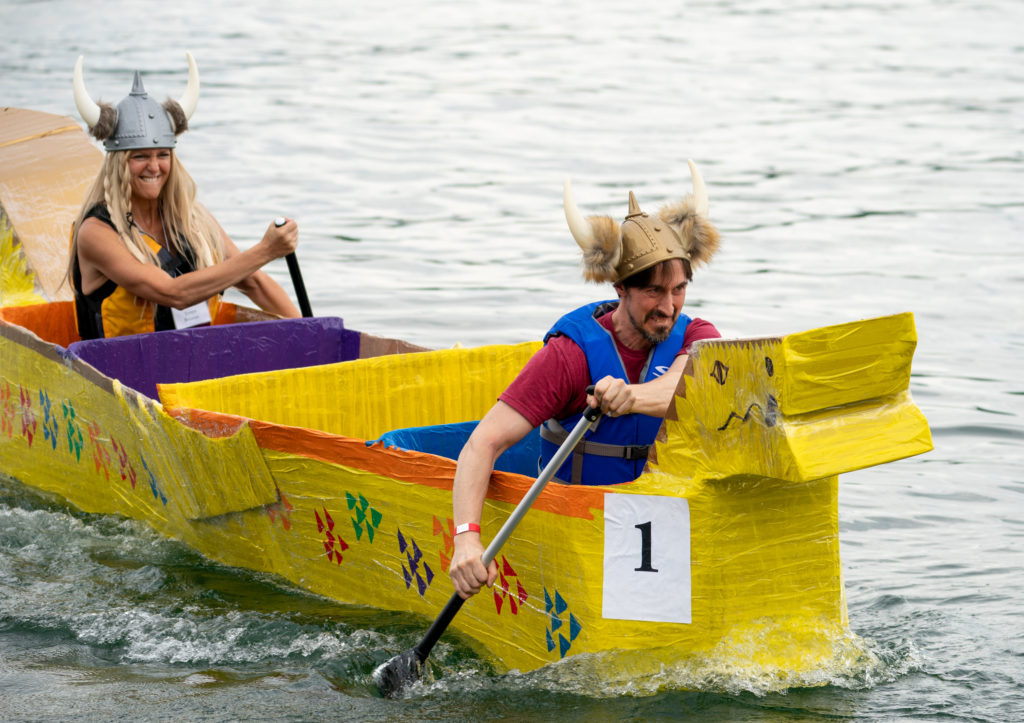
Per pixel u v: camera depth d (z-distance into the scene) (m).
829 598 15.61
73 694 15.77
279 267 40.03
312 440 18.20
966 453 25.52
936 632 17.22
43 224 29.30
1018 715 14.62
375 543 17.86
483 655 16.77
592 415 14.75
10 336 24.19
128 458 21.61
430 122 63.19
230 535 20.22
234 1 109.06
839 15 101.25
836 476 15.15
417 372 21.84
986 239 43.09
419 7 107.25
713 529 14.73
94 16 100.19
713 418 14.24
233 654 17.06
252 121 62.41
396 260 40.78
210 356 23.41
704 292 37.50
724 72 78.00
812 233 44.16
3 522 22.33
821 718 14.49
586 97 69.88
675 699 14.89
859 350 13.30
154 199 24.38
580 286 37.75
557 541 15.56
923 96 70.06
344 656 16.77
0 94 66.94
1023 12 100.88
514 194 49.50
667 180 51.69
